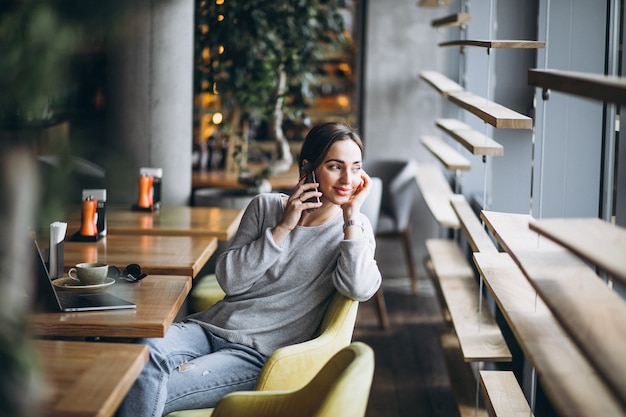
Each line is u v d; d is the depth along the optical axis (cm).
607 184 290
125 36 105
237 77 604
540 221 187
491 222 263
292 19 616
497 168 426
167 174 531
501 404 268
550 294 177
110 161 108
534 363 186
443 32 680
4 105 102
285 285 281
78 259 333
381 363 499
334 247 280
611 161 289
